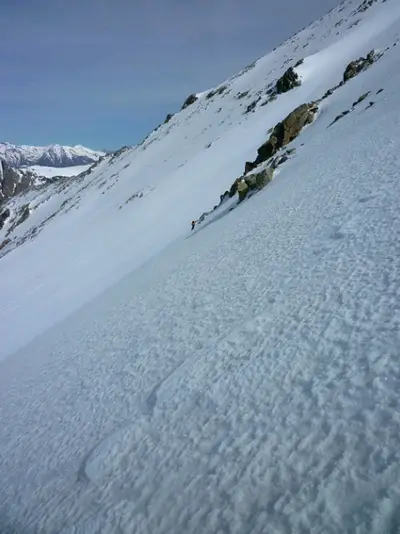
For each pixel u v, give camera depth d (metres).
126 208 68.12
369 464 5.55
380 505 4.96
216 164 59.09
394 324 7.90
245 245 17.91
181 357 11.44
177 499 6.84
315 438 6.48
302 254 13.55
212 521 6.11
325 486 5.60
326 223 14.73
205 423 8.30
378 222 12.36
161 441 8.52
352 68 49.56
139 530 6.66
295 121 40.00
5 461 11.43
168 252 29.77
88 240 61.28
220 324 12.09
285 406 7.50
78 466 9.21
